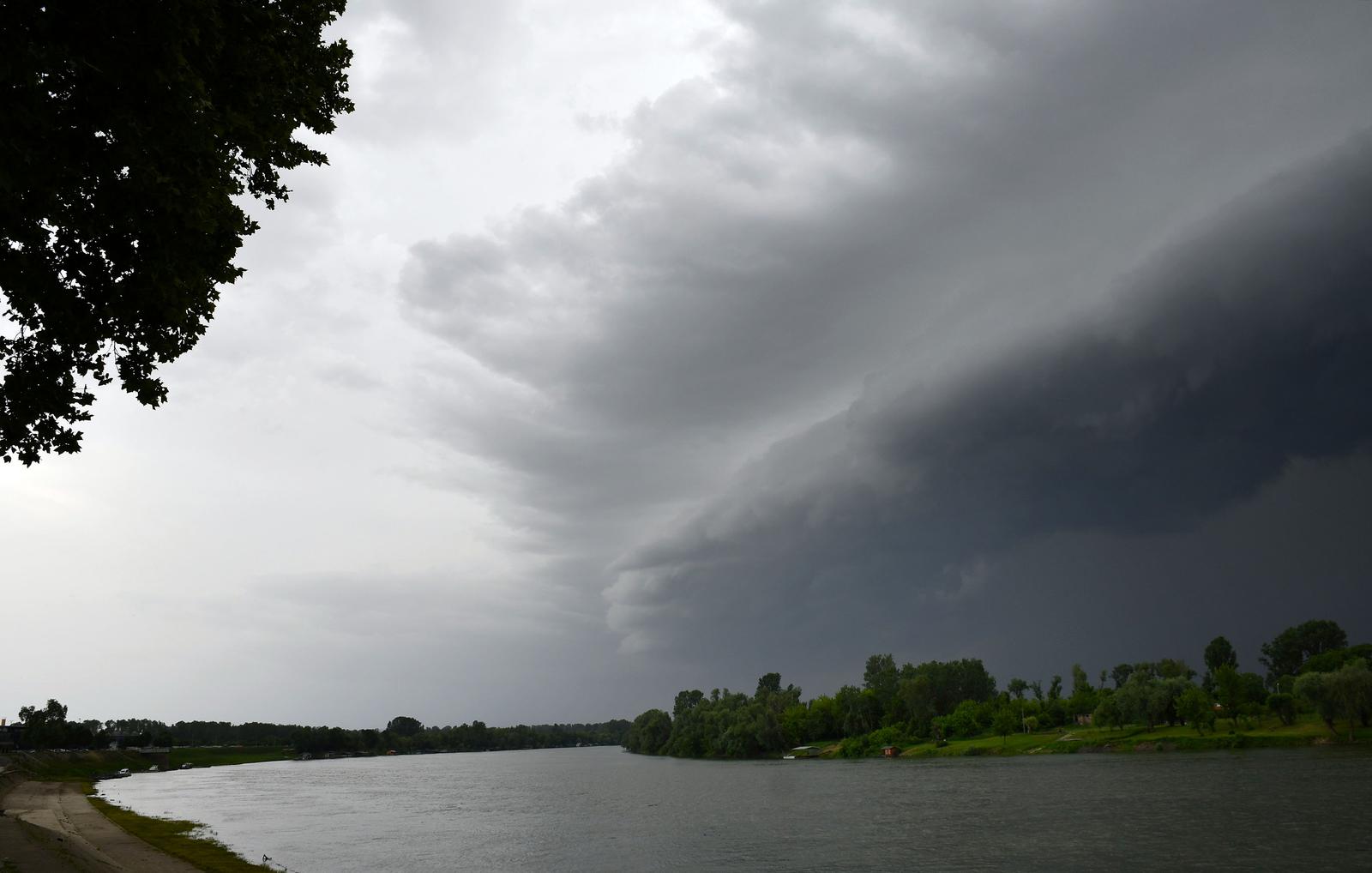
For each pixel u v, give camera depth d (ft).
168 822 366.63
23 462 82.69
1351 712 475.72
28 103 60.34
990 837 251.60
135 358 83.97
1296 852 203.00
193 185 71.61
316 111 86.84
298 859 260.62
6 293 73.82
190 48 68.08
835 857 234.99
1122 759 513.04
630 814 374.02
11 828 244.01
